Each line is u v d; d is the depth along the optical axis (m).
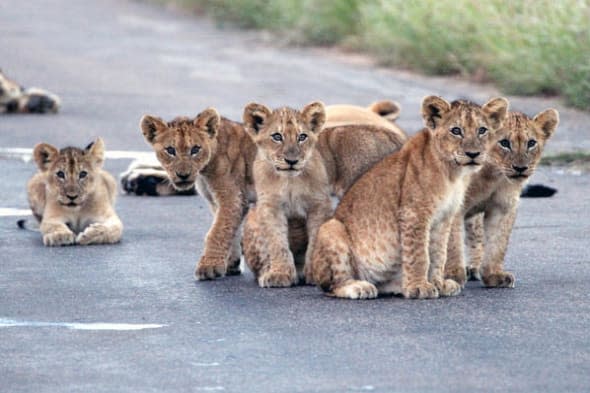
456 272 13.20
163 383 10.24
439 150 12.55
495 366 10.55
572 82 25.20
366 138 14.75
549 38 26.25
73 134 23.67
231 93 27.97
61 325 12.02
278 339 11.41
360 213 12.88
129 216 17.39
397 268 12.88
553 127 13.41
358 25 33.91
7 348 11.30
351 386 10.09
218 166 13.99
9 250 15.46
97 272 14.20
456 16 29.59
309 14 35.38
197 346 11.25
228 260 14.06
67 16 44.16
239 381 10.26
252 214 13.62
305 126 13.42
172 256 14.98
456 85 27.81
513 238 15.55
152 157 19.30
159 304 12.73
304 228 13.72
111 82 30.02
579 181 18.97
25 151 22.00
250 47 35.22
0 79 26.25
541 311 12.24
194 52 34.75
